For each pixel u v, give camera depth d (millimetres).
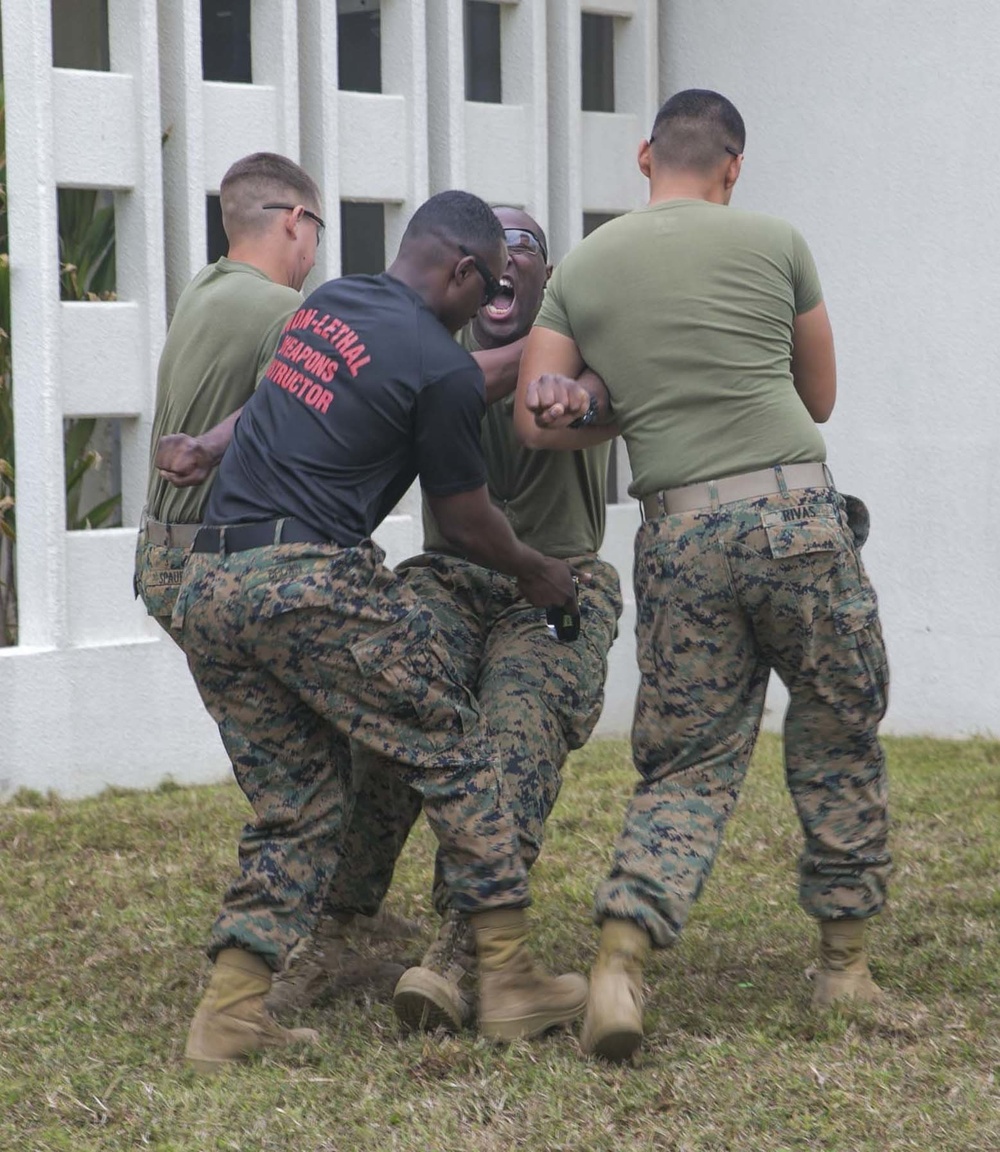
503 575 15492
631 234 13539
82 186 23938
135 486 25016
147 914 17703
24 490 23875
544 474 15258
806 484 13164
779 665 13586
